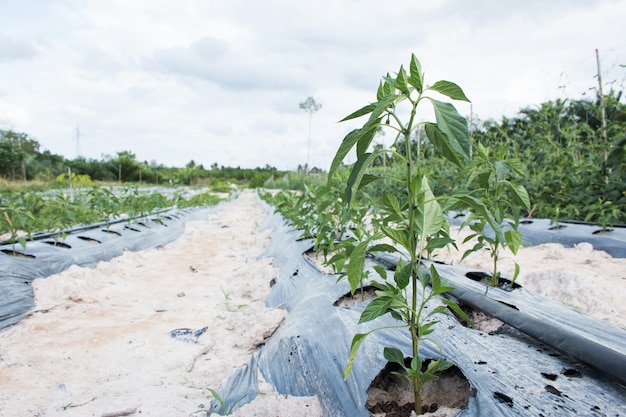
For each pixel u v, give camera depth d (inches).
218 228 423.5
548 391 63.9
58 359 113.2
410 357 75.1
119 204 324.2
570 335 73.1
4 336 129.5
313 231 193.6
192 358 114.0
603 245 190.7
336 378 81.0
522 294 111.2
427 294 106.8
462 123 54.6
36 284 171.5
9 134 1325.0
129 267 232.1
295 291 145.8
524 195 107.3
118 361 112.7
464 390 68.7
